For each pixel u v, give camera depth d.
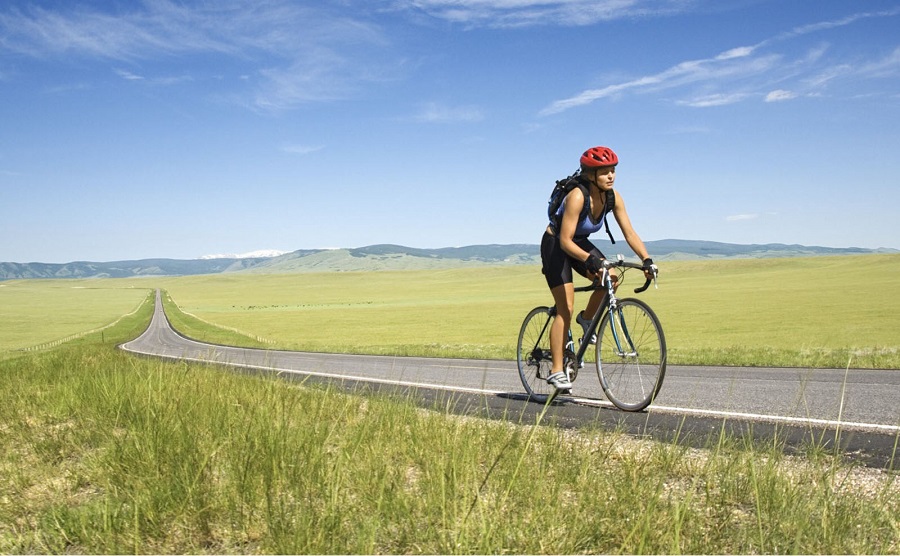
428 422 4.20
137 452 3.49
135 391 5.62
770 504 2.61
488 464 3.30
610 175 5.28
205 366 8.52
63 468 3.67
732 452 3.43
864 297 85.00
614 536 2.36
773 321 59.12
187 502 2.75
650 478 3.01
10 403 5.95
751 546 2.26
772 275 158.25
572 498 2.85
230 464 3.29
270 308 138.25
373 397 5.69
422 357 15.48
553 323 5.76
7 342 68.12
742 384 6.91
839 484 2.97
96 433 4.33
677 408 5.31
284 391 5.75
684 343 41.75
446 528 2.46
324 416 4.76
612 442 3.73
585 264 5.32
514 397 6.44
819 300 83.25
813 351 14.46
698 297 97.75
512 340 51.34
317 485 2.92
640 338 5.05
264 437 3.55
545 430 4.07
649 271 5.09
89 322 101.25
